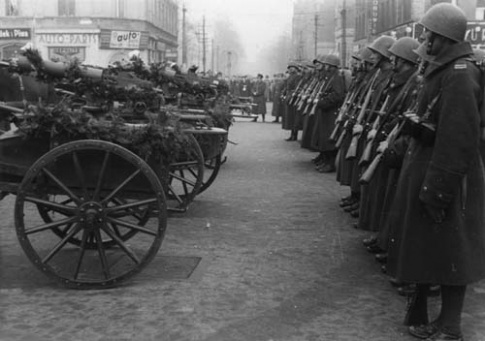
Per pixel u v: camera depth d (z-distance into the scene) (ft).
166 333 13.29
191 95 29.27
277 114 75.97
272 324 13.85
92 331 13.34
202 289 15.94
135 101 16.88
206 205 26.14
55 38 129.49
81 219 15.49
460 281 12.28
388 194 17.20
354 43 151.84
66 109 15.55
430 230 12.42
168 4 170.71
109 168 15.72
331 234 21.68
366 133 20.79
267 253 19.30
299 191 29.58
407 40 18.08
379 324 13.92
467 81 11.82
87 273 16.85
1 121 18.51
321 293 15.85
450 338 12.85
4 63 17.19
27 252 15.44
